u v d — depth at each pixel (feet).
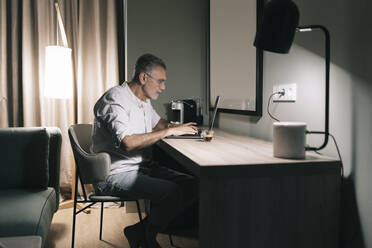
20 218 5.57
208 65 10.43
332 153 5.06
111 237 7.98
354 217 4.62
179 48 10.41
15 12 10.27
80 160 6.18
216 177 4.25
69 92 9.65
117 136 6.20
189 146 5.95
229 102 8.83
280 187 4.42
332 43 5.03
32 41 10.41
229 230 4.30
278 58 6.57
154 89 6.90
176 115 9.83
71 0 10.64
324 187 4.54
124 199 6.38
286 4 4.39
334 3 4.96
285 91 6.31
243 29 7.93
